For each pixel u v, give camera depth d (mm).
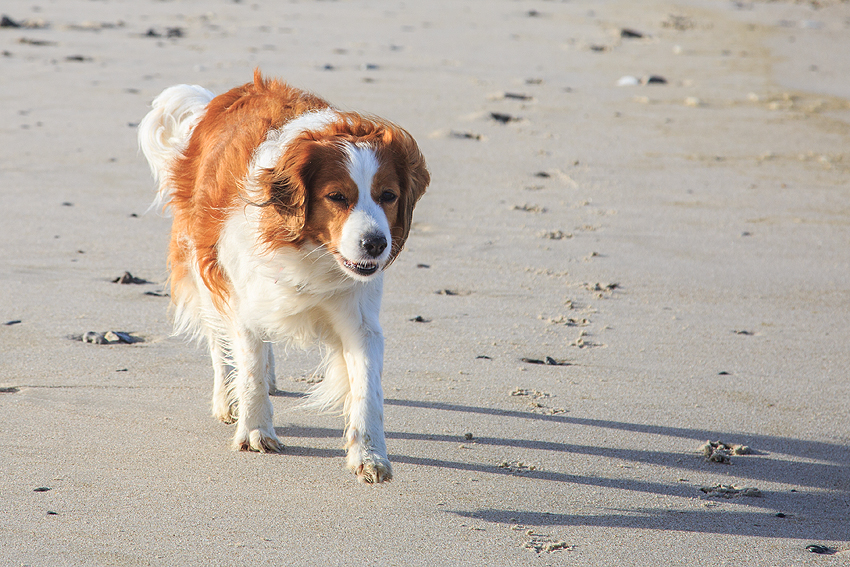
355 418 4461
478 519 4152
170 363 5836
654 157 12164
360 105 13906
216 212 4684
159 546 3744
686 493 4523
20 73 14844
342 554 3775
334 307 4598
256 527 3963
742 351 6477
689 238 9078
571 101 15398
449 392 5637
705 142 13109
